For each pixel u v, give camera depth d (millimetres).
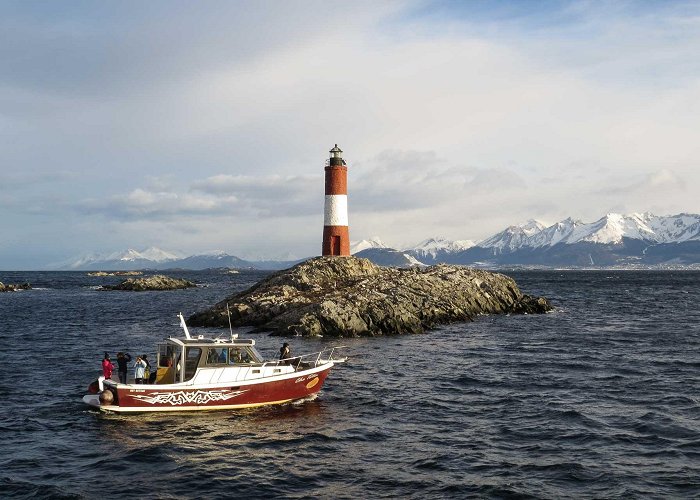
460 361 41531
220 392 27688
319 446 23188
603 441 23594
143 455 22172
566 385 33656
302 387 29500
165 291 140000
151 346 49406
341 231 76250
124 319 72438
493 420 26656
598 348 47812
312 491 19031
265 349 46188
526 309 77750
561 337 54562
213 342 28281
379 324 56125
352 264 72688
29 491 18938
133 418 26719
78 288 156250
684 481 19609
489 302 74375
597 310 85750
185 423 26078
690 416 27062
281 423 26203
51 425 25719
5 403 29219
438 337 54156
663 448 22750
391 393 31719
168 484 19594
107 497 18562
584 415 27219
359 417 27156
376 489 19141
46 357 43375
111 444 23344
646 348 47844
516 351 46156
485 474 20297
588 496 18516
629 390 32375
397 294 62844
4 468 20812
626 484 19406
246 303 62812
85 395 28906
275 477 20156
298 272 69062
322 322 54719
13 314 78875
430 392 31969
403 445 23297
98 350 47031
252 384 28156
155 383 28359
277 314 59344
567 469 20672
